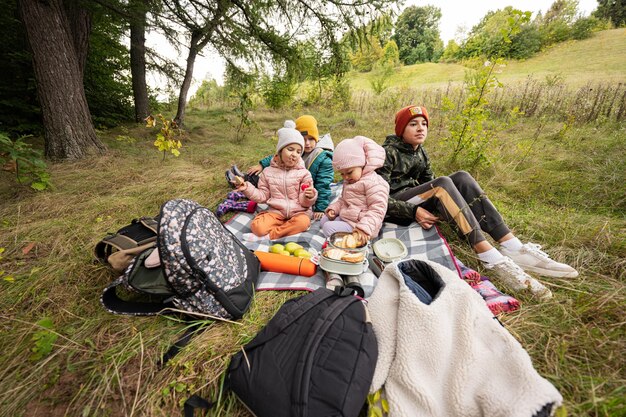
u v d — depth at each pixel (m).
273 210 2.57
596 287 1.61
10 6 4.89
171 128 4.39
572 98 7.14
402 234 2.21
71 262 1.90
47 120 3.82
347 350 1.06
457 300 1.20
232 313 1.46
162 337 1.39
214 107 12.75
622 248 1.86
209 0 5.09
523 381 0.92
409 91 11.42
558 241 2.07
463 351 1.05
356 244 1.89
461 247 2.10
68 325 1.46
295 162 2.54
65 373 1.22
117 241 1.76
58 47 3.70
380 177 2.20
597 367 1.16
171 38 5.77
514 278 1.67
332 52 5.78
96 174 3.50
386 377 1.09
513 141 4.53
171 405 1.13
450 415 0.97
